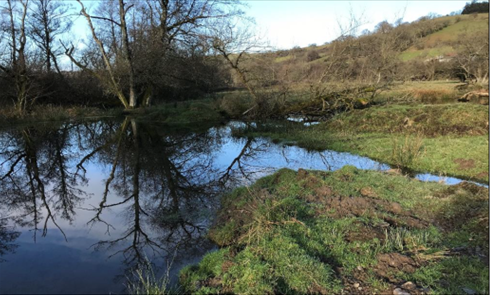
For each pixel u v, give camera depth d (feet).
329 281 13.05
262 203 20.71
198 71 76.95
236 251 15.93
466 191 21.26
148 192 27.84
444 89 85.97
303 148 41.81
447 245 15.78
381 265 14.03
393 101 59.62
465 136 36.29
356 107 58.75
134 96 75.77
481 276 12.86
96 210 24.47
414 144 32.78
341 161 34.45
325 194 22.30
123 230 20.49
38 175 34.58
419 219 18.65
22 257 17.01
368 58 62.18
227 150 43.96
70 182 31.99
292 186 23.80
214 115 67.77
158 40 70.85
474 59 106.42
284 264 13.94
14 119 62.59
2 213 24.16
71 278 14.93
